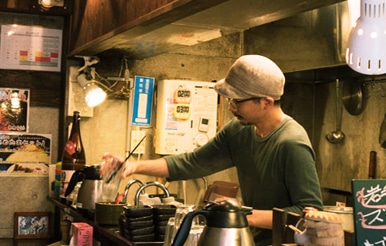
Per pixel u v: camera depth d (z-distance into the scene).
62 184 3.73
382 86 3.89
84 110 3.94
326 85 4.36
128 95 4.00
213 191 3.50
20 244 3.82
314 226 1.56
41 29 4.10
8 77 4.04
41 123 4.11
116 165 2.97
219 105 4.09
